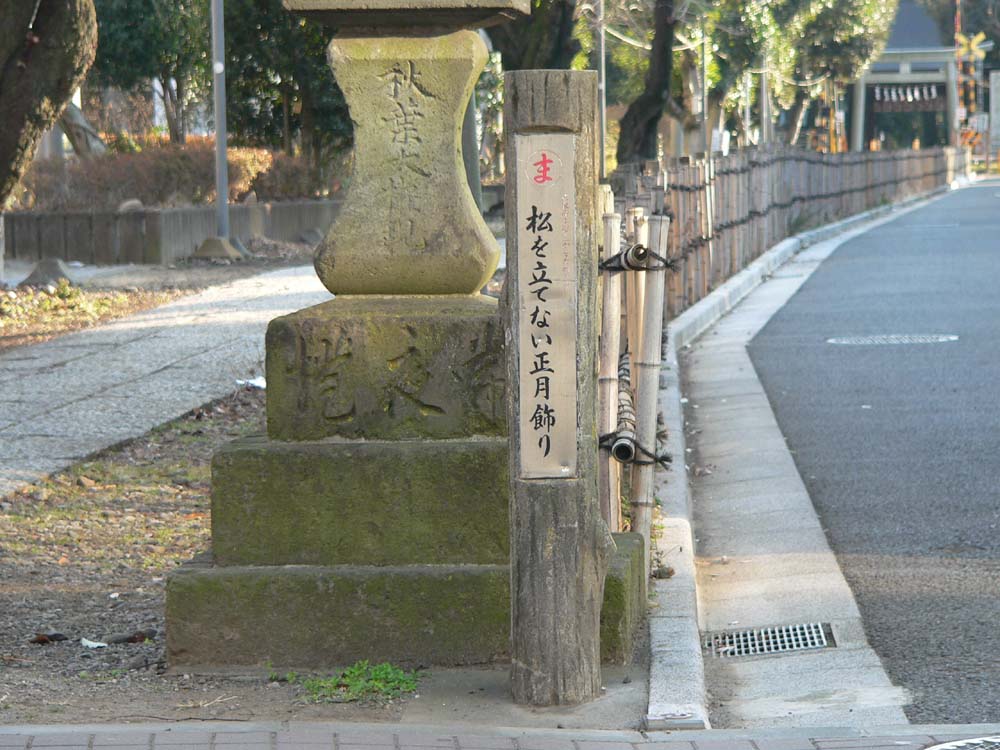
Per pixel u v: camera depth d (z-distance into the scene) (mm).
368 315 6105
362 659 6059
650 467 7434
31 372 14547
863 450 10992
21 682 5891
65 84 17859
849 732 5270
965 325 17125
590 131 5418
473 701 5645
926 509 9211
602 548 5637
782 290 22719
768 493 9930
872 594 7543
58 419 12039
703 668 6270
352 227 6223
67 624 7008
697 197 19797
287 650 6082
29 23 17406
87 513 9297
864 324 17812
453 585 6012
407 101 6195
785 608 7441
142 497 9734
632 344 8453
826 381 14055
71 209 29172
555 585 5547
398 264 6191
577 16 25016
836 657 6621
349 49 6191
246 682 5973
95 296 21531
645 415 7371
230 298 21141
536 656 5578
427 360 6098
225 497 6113
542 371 5477
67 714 5355
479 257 6199
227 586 6070
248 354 15383
